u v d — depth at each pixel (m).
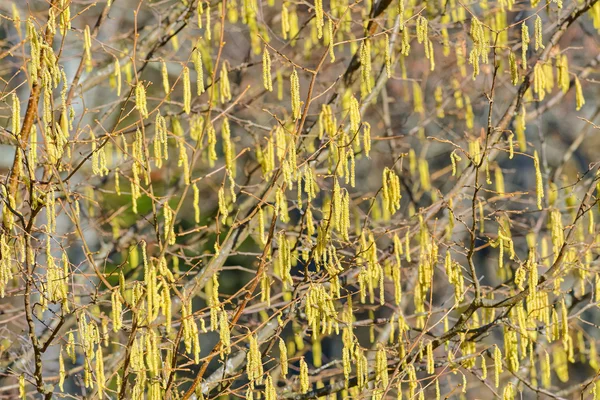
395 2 11.62
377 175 17.70
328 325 8.12
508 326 8.36
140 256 12.41
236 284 18.86
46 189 7.94
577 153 22.45
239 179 15.45
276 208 7.67
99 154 7.68
